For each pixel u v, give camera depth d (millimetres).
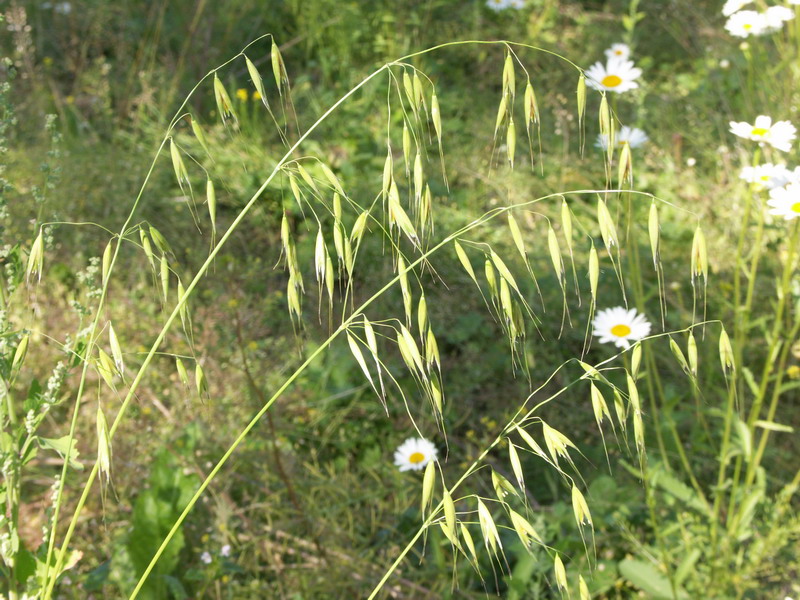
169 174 4031
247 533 2604
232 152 4051
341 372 3264
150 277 3475
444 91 4887
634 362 1525
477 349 3396
